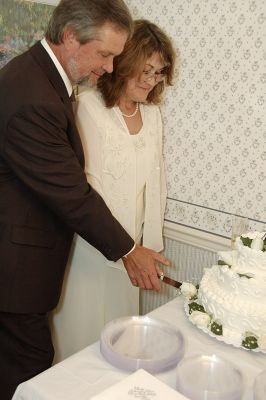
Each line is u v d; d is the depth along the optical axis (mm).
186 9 1908
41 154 1418
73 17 1406
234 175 1933
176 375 1083
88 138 1751
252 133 1834
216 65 1871
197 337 1276
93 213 1522
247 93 1809
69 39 1446
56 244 1669
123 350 1178
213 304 1288
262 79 1753
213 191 2020
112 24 1411
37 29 1943
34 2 1897
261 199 1875
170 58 1729
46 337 1808
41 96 1407
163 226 2219
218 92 1893
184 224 2160
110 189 1802
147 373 1024
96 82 1663
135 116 1858
